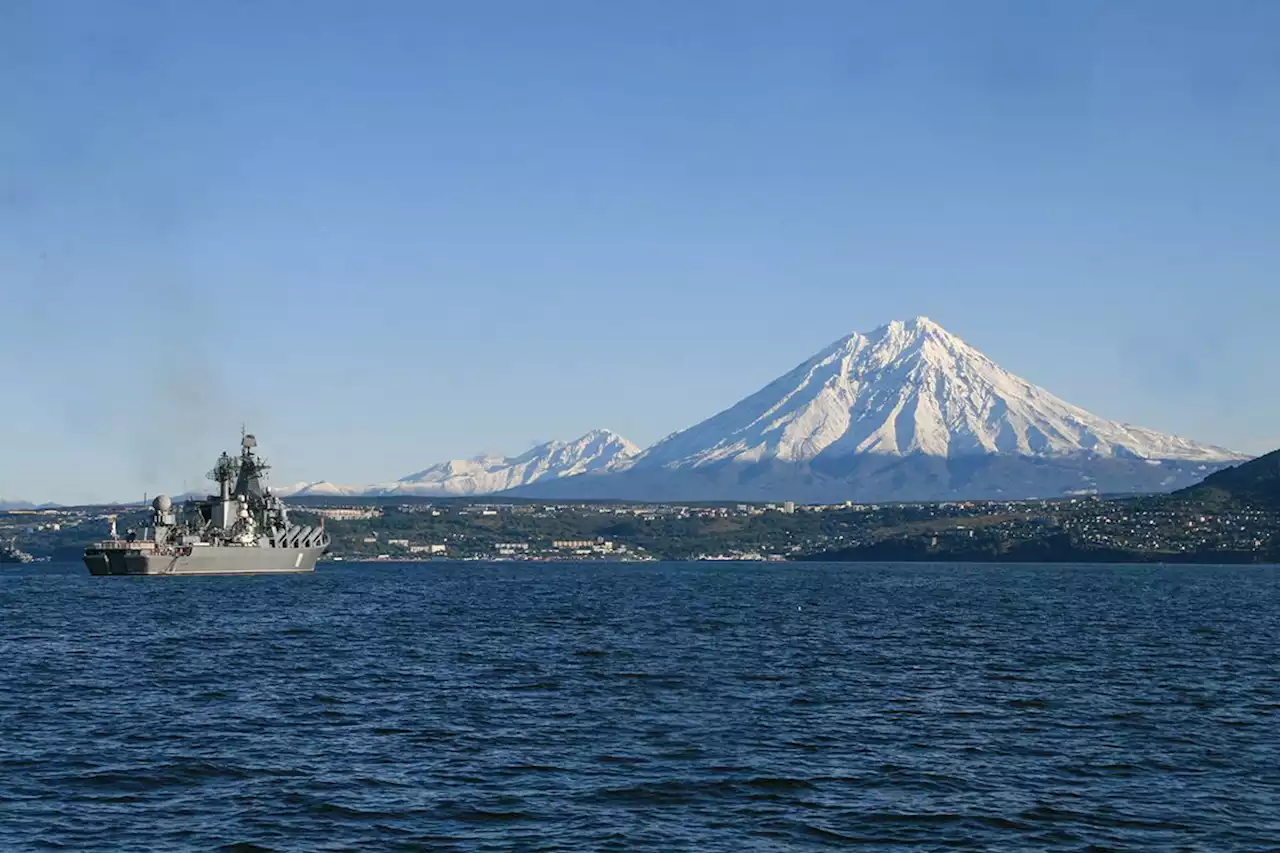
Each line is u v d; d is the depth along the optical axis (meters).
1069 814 52.94
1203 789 57.22
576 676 94.00
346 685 88.81
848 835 50.09
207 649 114.44
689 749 65.12
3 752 64.25
